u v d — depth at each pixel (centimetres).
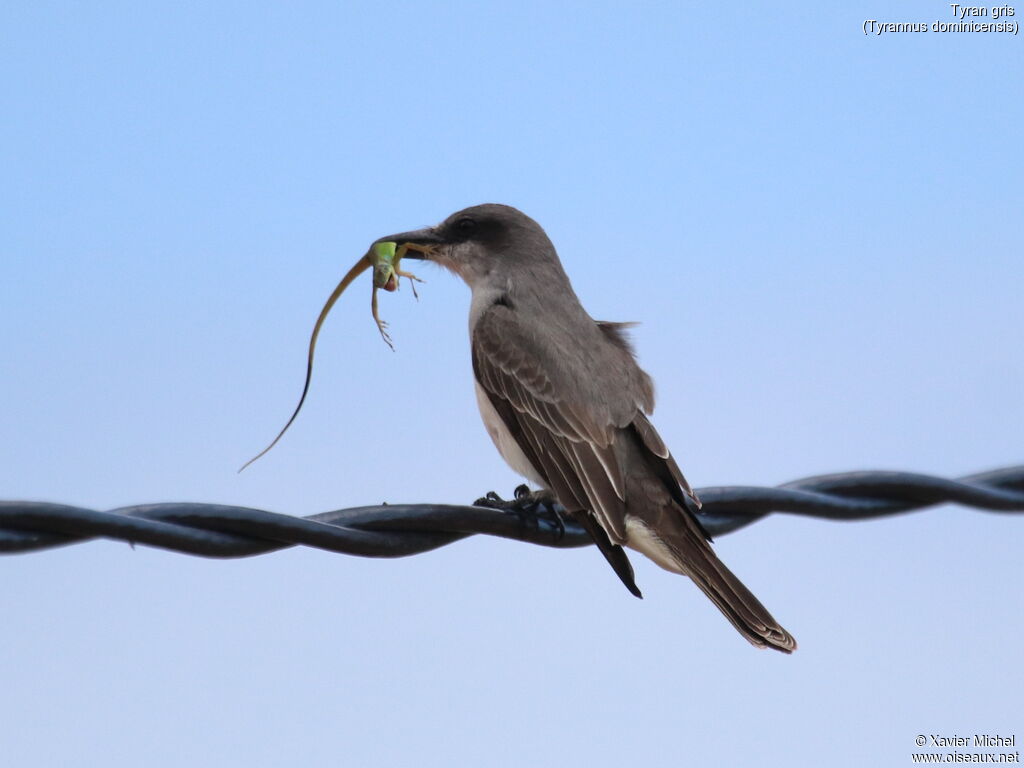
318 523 873
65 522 775
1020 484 1116
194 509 823
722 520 1073
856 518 1077
